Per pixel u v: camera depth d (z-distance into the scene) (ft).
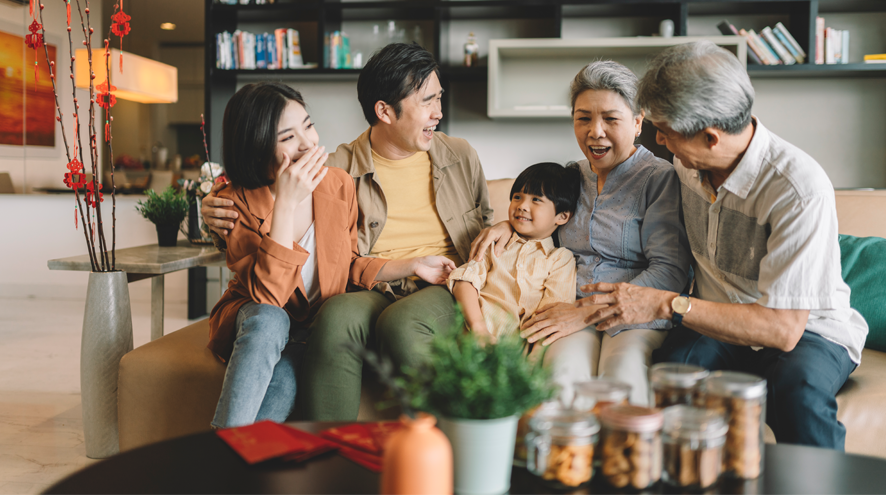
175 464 2.72
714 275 4.62
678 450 2.51
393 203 5.74
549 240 5.37
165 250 7.68
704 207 4.61
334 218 5.08
